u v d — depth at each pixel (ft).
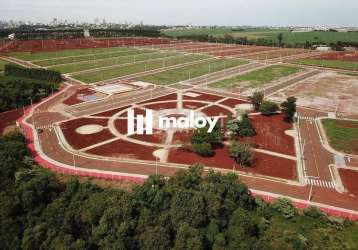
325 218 217.15
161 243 178.50
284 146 330.95
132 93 520.83
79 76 636.48
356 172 282.56
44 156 302.25
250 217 202.39
